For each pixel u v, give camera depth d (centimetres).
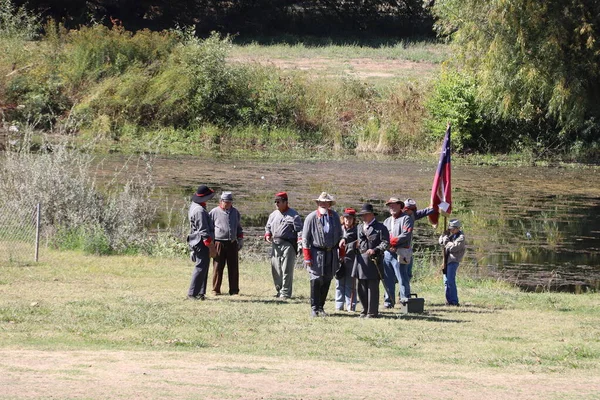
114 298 2602
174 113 8200
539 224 4875
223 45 8456
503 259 4025
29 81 8069
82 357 1819
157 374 1675
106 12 12119
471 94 7931
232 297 2792
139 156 6912
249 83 8425
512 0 7325
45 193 3831
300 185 5888
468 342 2216
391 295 2770
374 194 5597
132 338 2055
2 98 7906
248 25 12600
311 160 7288
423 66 10262
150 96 8112
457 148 7975
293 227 2806
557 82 7381
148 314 2355
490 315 2695
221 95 8331
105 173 5916
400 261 2741
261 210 4919
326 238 2461
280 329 2255
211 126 8138
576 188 6222
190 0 12506
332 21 13012
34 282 2830
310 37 12206
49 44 8650
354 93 8638
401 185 6009
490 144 8062
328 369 1811
